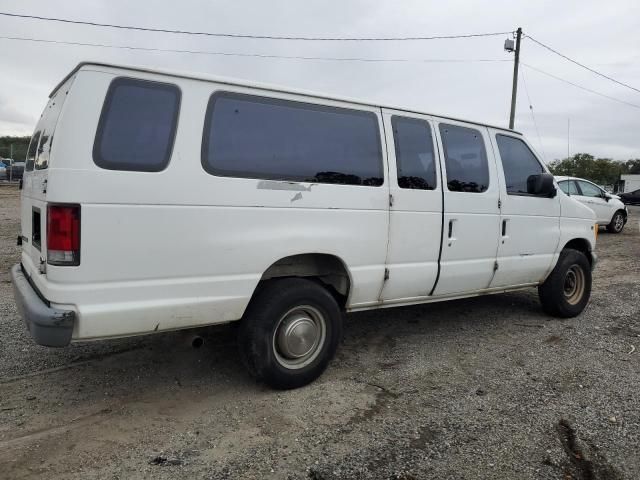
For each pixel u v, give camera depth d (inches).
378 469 116.6
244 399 150.9
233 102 142.8
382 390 160.2
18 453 119.7
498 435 133.3
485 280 209.3
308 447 125.6
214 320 141.1
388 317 240.1
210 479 111.8
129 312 127.3
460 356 192.2
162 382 160.9
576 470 118.9
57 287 120.8
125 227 125.3
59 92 146.6
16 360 173.2
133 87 128.3
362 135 168.4
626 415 145.9
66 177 119.2
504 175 213.6
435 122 190.5
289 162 151.4
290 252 150.5
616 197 650.8
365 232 166.9
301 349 157.2
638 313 258.7
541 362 187.3
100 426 133.3
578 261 246.4
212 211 136.7
